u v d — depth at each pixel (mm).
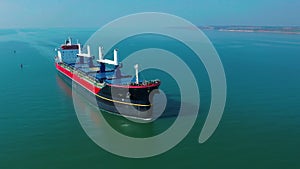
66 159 42469
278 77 94812
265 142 47406
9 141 47750
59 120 56938
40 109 63500
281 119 56906
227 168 40188
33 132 51281
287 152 44250
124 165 41156
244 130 51844
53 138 49031
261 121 55844
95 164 41281
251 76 96562
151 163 41656
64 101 69500
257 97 71688
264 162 41531
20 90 79812
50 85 86125
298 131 51375
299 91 77125
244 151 44625
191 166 40750
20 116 59000
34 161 41812
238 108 62969
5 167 40188
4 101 69312
